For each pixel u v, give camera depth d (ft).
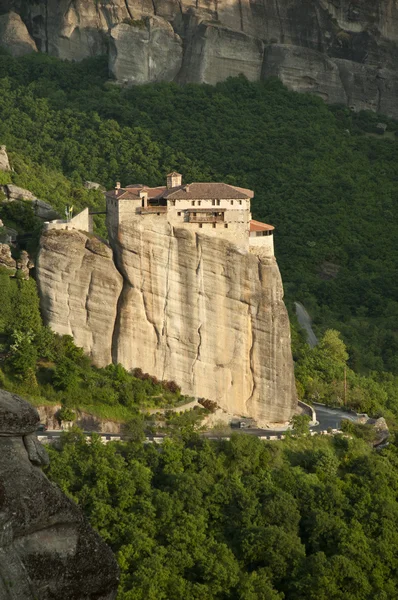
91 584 274.77
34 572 270.05
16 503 270.05
